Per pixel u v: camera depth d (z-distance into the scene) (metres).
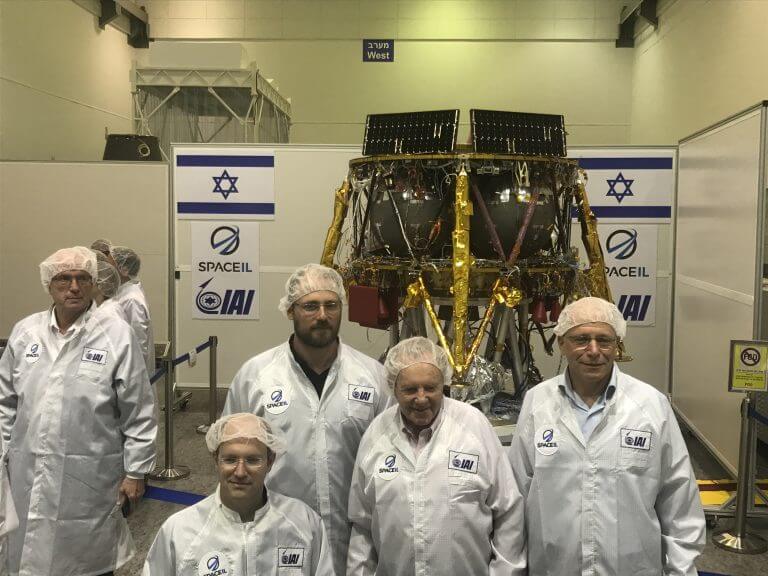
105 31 12.59
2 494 2.93
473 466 2.51
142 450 3.41
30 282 8.84
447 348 3.44
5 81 9.48
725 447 5.15
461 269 3.40
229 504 2.31
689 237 6.17
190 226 7.09
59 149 10.96
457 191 3.50
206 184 7.05
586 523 2.53
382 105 13.91
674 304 6.67
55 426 3.29
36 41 10.26
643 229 6.80
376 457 2.57
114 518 3.46
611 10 13.48
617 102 13.66
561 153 3.79
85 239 8.84
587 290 3.89
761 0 7.93
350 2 13.75
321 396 2.81
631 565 2.50
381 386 2.90
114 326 3.42
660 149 6.73
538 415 2.67
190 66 10.89
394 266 3.70
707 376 5.57
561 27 13.59
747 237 4.70
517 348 3.99
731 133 5.05
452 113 3.66
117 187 8.78
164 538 2.30
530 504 2.63
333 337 2.81
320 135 14.02
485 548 2.54
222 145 7.00
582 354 2.57
